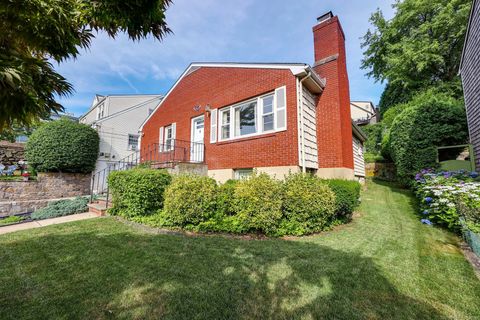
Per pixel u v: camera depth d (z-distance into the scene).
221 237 4.14
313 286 2.38
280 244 3.73
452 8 14.38
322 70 7.37
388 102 19.56
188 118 9.76
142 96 18.14
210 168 8.35
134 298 2.14
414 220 5.35
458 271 2.71
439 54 15.27
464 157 9.30
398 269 2.78
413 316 1.93
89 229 4.63
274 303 2.09
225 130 8.24
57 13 1.83
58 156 9.82
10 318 1.86
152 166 8.63
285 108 6.40
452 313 1.96
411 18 16.47
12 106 1.53
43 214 6.58
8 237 4.09
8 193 8.73
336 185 5.15
